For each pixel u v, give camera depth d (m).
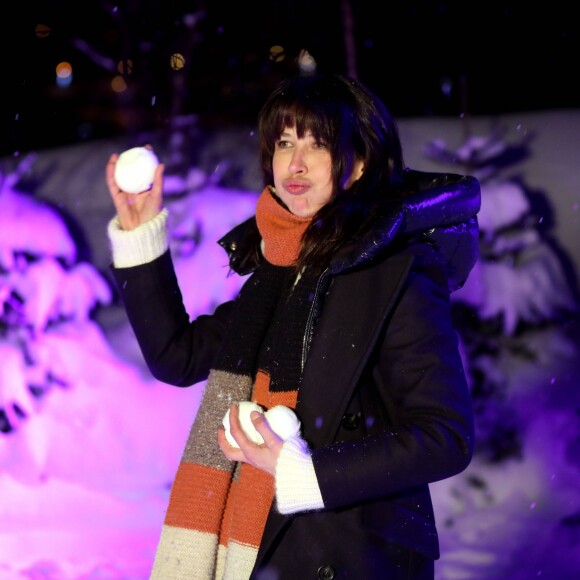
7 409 6.97
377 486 2.06
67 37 9.50
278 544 2.19
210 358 2.74
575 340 6.91
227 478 2.42
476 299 7.04
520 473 6.28
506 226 7.14
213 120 8.81
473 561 5.14
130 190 2.61
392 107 8.50
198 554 2.36
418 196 2.29
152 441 6.77
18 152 8.01
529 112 7.44
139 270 2.63
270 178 2.65
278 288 2.52
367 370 2.27
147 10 9.06
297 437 2.11
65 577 4.85
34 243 7.48
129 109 9.01
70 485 6.41
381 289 2.22
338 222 2.32
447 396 2.11
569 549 5.28
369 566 2.16
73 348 7.17
